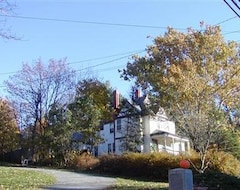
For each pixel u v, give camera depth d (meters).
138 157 26.39
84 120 38.91
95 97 52.47
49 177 20.47
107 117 49.78
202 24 26.36
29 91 45.12
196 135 24.06
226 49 24.92
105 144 47.88
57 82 48.09
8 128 44.84
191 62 25.16
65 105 41.81
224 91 24.30
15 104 45.25
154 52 29.05
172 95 25.50
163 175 24.75
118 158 27.73
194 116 24.22
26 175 20.39
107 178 21.88
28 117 44.88
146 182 20.70
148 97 33.53
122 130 44.47
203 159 23.28
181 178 10.24
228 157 25.28
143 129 42.62
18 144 44.25
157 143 43.41
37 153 41.75
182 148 43.91
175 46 27.33
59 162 36.94
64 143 37.41
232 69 24.61
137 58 32.06
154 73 28.94
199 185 16.03
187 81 24.55
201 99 24.39
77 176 22.97
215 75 24.55
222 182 16.45
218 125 23.95
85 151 38.00
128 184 18.09
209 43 25.27
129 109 43.41
